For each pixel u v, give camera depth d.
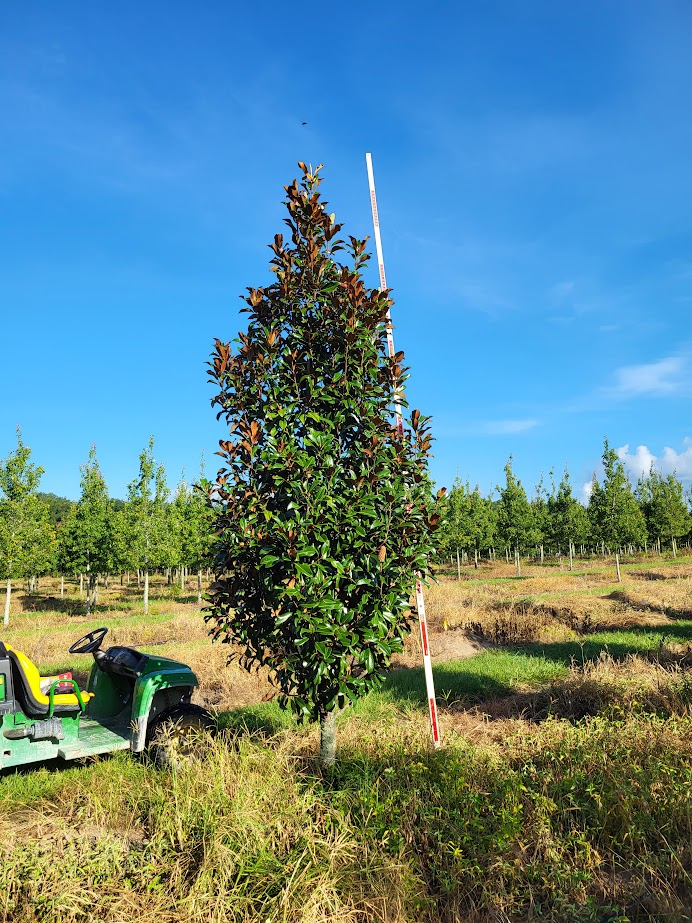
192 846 4.21
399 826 4.34
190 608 25.48
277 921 3.43
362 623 5.18
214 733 6.18
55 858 3.96
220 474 5.46
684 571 30.20
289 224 5.70
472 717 7.87
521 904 3.73
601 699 7.75
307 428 5.39
